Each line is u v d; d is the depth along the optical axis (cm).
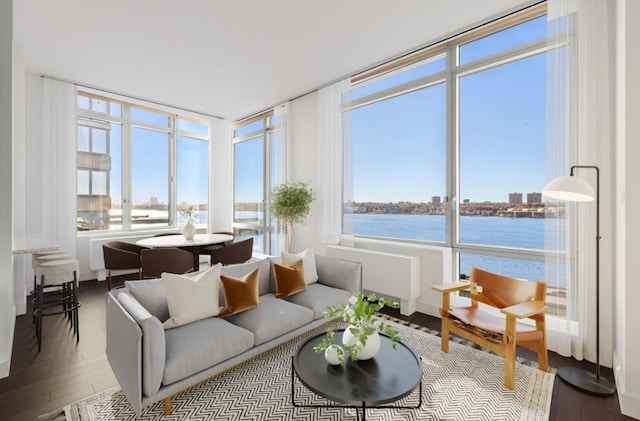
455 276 373
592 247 256
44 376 236
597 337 228
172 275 239
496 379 233
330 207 475
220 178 693
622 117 206
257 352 237
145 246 450
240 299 263
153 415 194
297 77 459
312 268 350
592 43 254
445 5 299
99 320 348
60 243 467
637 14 194
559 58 272
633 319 194
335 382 172
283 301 293
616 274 242
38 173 456
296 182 547
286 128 559
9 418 189
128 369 183
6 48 231
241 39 357
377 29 338
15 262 360
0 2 230
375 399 157
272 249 630
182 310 232
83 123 534
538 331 241
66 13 307
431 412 198
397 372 183
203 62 412
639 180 193
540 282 246
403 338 303
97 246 504
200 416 194
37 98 454
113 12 306
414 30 340
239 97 542
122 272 556
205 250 511
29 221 450
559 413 196
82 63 414
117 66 423
